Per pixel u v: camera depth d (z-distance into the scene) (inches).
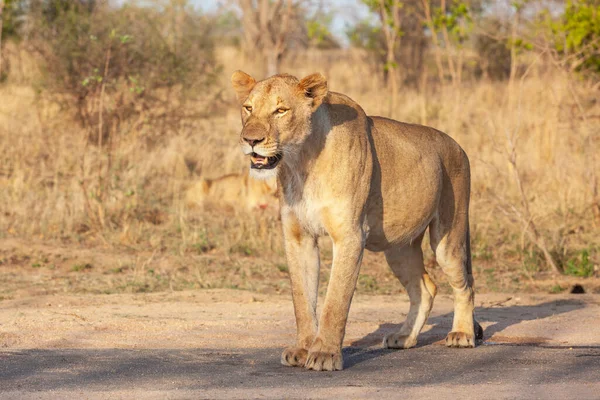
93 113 707.4
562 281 470.3
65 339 323.0
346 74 1218.6
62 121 729.0
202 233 543.5
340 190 272.5
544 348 312.2
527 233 523.2
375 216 293.0
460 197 325.4
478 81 1087.6
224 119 846.5
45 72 725.3
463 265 322.7
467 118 784.3
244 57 1242.0
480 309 402.3
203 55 800.3
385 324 362.3
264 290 444.1
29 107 787.4
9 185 616.1
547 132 678.5
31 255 509.0
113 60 701.3
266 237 546.3
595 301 419.8
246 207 612.7
